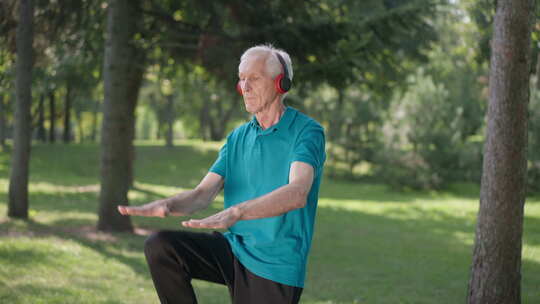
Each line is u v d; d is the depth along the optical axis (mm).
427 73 22688
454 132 22531
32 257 6562
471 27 8828
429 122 22453
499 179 4594
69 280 5680
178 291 2203
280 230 2188
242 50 9031
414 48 11023
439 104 22453
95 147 29016
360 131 26047
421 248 10039
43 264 6293
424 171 22516
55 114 30797
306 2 9602
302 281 2225
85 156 25906
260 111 2236
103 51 10984
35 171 21078
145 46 9555
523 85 4453
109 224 9516
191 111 44406
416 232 12352
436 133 22344
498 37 4473
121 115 9445
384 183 23969
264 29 8977
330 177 26672
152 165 26219
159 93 30406
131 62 9469
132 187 17828
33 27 9500
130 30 9359
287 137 2199
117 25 9227
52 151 26141
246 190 2285
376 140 25719
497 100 4527
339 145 26297
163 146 32406
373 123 25766
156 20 10422
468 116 26422
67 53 10453
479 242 4781
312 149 2080
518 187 4586
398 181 22625
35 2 9406
